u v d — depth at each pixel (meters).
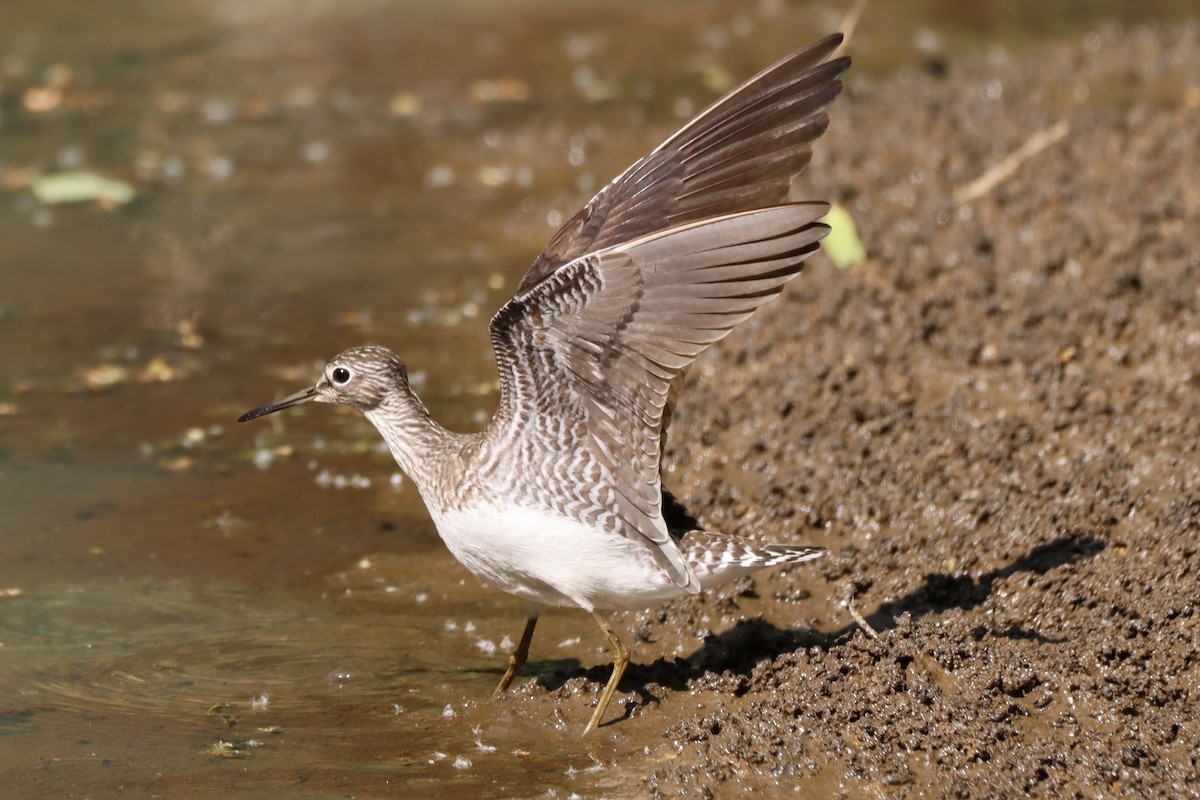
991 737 8.79
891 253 15.09
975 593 10.45
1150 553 10.30
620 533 9.24
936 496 11.63
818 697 9.27
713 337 8.75
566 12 27.12
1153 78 20.41
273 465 13.13
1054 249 14.52
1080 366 12.99
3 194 19.42
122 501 12.40
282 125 21.86
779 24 25.78
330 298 16.42
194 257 17.59
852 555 11.10
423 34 26.14
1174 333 13.01
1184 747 8.67
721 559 9.35
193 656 10.23
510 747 9.20
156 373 14.84
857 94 20.55
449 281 16.80
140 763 8.96
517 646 10.42
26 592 10.99
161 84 23.67
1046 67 21.12
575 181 19.39
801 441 12.52
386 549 11.76
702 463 12.48
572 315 8.68
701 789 8.58
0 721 9.41
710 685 9.70
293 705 9.67
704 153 8.93
